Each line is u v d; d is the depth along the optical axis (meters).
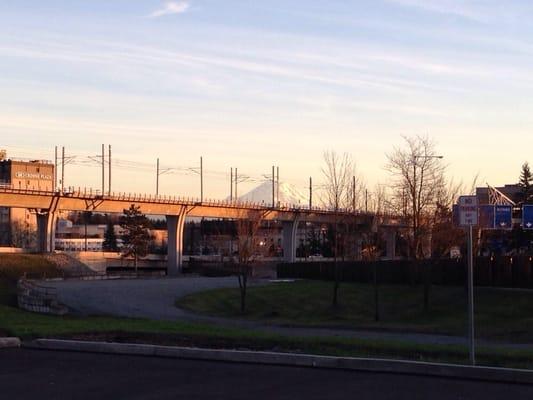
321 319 39.59
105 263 104.50
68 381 12.64
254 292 53.03
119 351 16.36
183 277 81.88
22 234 151.62
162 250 155.38
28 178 165.25
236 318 40.25
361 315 41.22
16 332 18.92
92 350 16.64
